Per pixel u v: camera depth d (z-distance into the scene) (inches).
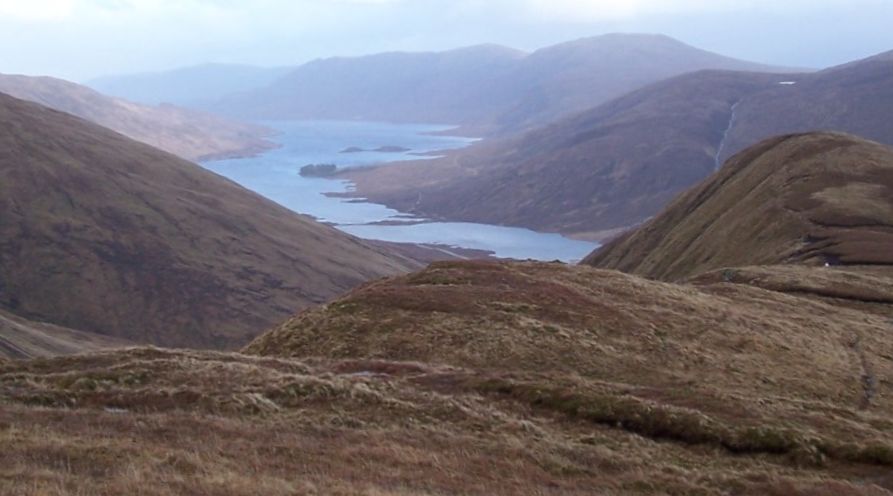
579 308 2156.7
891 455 1190.3
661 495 972.6
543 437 1205.1
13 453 837.2
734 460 1176.8
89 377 1311.5
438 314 2047.2
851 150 5718.5
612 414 1318.9
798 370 1910.7
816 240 4345.5
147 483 758.5
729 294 2832.2
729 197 5974.4
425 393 1363.2
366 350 1836.9
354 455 986.1
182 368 1396.4
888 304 3043.8
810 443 1228.5
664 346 1934.1
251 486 781.9
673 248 5821.9
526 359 1754.4
